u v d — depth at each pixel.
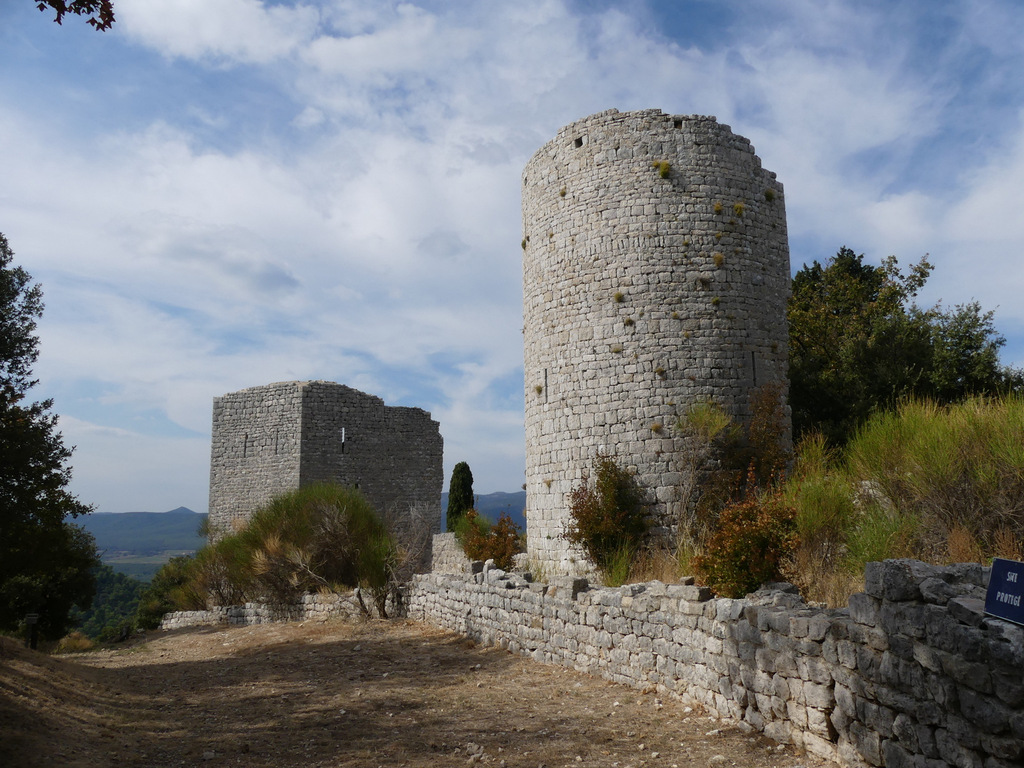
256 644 16.84
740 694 7.74
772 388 18.00
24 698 8.73
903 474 11.27
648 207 18.44
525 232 21.39
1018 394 11.88
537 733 8.01
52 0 7.16
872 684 5.90
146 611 38.44
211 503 35.84
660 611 9.41
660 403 17.80
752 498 13.50
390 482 35.50
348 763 7.22
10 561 16.53
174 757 7.56
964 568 5.96
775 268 19.20
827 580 10.21
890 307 28.20
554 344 19.58
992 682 4.70
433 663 12.75
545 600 12.23
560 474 19.11
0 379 15.23
